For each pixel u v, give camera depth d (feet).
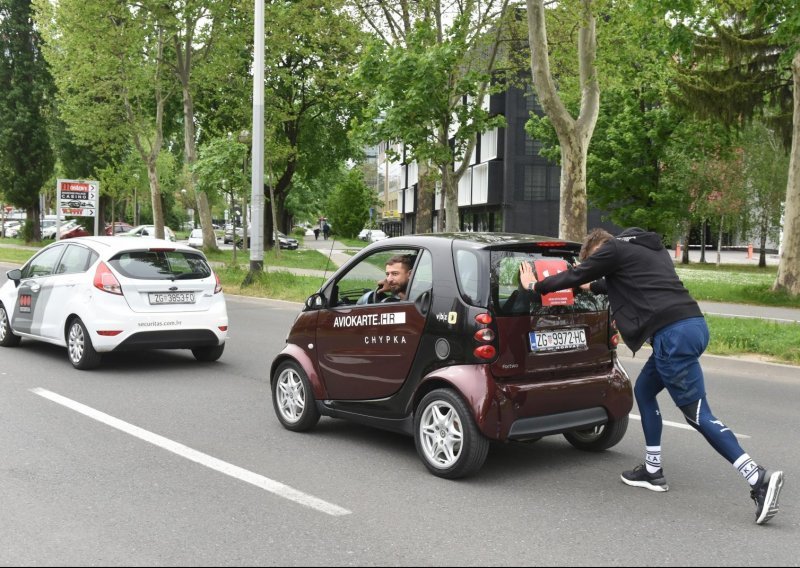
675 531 14.03
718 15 50.52
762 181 127.24
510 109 158.10
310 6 96.27
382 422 19.12
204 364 32.53
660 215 116.37
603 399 18.15
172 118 138.31
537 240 18.01
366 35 78.13
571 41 72.74
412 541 13.38
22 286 34.32
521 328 16.98
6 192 146.41
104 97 112.57
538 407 16.97
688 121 108.17
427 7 71.46
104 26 92.38
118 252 29.99
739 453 14.87
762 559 12.75
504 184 159.53
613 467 18.40
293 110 127.03
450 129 64.44
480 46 76.33
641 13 44.14
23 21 141.49
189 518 14.42
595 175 119.75
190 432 21.08
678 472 18.04
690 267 133.69
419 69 55.47
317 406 20.83
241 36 100.78
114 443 19.75
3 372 29.58
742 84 72.84
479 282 16.94
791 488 16.93
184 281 30.81
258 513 14.74
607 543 13.38
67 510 14.79
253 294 63.67
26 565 12.21
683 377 15.46
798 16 40.45
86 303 29.73
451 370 17.03
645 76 74.08
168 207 275.80
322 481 16.88
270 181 114.83
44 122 145.59
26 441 19.81
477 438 16.55
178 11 94.43
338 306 20.29
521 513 14.93
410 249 18.88
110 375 29.48
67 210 90.79
